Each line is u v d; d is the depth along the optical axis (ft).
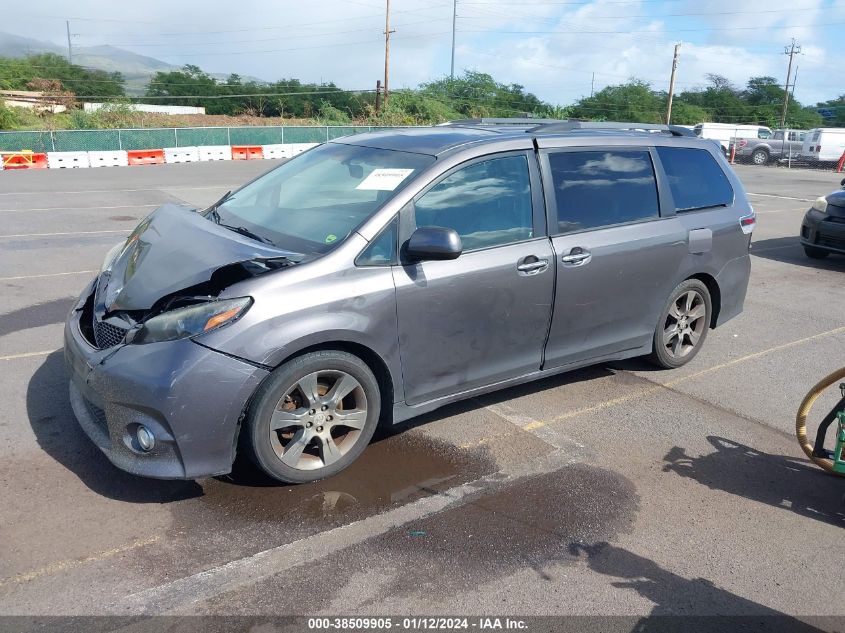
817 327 23.45
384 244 12.31
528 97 228.43
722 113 253.03
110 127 129.70
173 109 208.74
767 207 55.16
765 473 13.57
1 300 22.53
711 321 18.98
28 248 30.68
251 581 9.72
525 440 14.32
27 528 10.61
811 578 10.52
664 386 17.67
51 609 9.03
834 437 15.31
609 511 11.94
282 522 11.06
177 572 9.82
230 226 13.80
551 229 14.44
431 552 10.54
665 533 11.41
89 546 10.28
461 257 13.08
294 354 11.41
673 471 13.44
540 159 14.58
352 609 9.29
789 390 17.81
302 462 12.00
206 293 11.43
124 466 10.94
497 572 10.19
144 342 10.86
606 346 16.17
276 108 234.79
